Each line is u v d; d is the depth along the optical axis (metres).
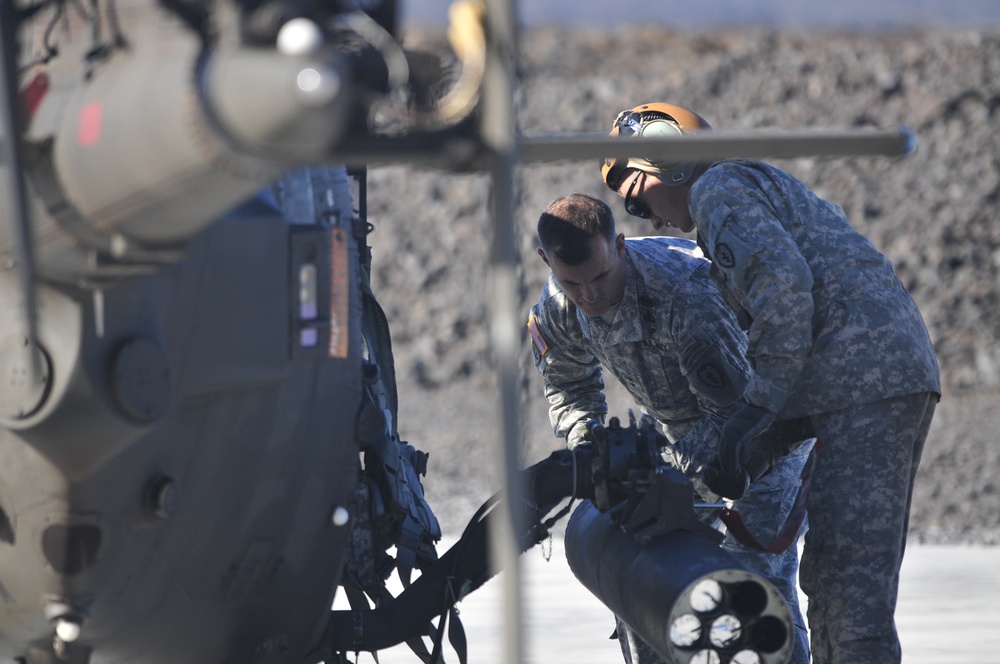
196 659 11.84
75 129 8.55
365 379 13.02
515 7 8.20
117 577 10.57
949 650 21.53
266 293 11.09
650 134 15.62
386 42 9.79
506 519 8.13
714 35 95.94
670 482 12.41
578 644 22.31
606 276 15.68
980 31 91.88
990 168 84.06
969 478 48.88
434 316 82.31
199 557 11.16
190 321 10.47
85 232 8.78
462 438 59.12
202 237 10.52
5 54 8.27
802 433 14.34
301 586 12.14
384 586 13.72
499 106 8.19
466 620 24.91
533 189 81.88
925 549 37.16
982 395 73.12
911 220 82.00
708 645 11.61
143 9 8.73
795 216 14.12
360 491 13.34
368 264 14.12
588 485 12.81
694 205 14.34
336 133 7.36
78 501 10.05
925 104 87.62
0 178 9.30
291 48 7.28
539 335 17.48
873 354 13.70
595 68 93.31
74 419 9.67
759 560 16.92
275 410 11.34
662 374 16.44
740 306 14.31
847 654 13.37
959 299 78.81
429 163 8.45
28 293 8.37
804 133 9.95
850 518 13.56
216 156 7.75
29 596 10.59
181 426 10.61
